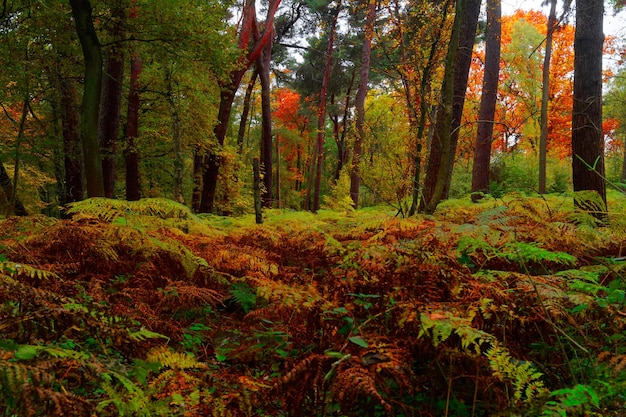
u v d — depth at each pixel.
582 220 3.77
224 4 10.01
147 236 3.72
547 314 2.03
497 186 15.66
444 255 2.55
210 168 13.54
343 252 3.17
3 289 1.76
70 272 3.33
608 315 2.17
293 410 1.94
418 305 2.09
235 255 3.97
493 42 15.25
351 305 2.23
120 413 1.51
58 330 1.88
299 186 48.19
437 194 5.72
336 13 22.38
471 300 2.25
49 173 18.12
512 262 3.17
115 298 2.94
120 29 8.92
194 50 9.00
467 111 24.73
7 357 1.31
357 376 1.67
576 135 6.37
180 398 1.78
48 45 10.45
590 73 6.27
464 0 5.58
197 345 2.96
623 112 26.06
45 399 1.25
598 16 6.30
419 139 7.71
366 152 13.25
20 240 3.64
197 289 3.23
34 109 14.36
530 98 25.75
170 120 13.48
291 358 2.13
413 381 1.95
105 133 12.12
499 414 1.59
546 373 2.05
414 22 9.27
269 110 18.05
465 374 1.96
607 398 1.62
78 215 4.02
